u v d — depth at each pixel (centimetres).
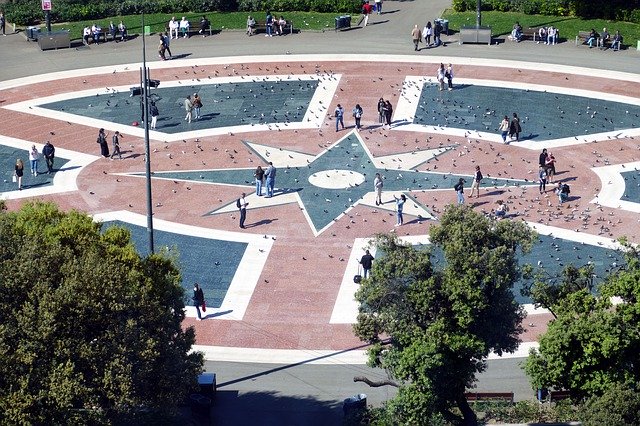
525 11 11425
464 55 10406
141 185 7838
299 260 6806
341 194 7644
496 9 11588
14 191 7775
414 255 4675
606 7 11150
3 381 4156
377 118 8944
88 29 10919
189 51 10656
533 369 4812
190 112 8912
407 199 7525
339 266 6731
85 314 4341
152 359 4416
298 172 7988
